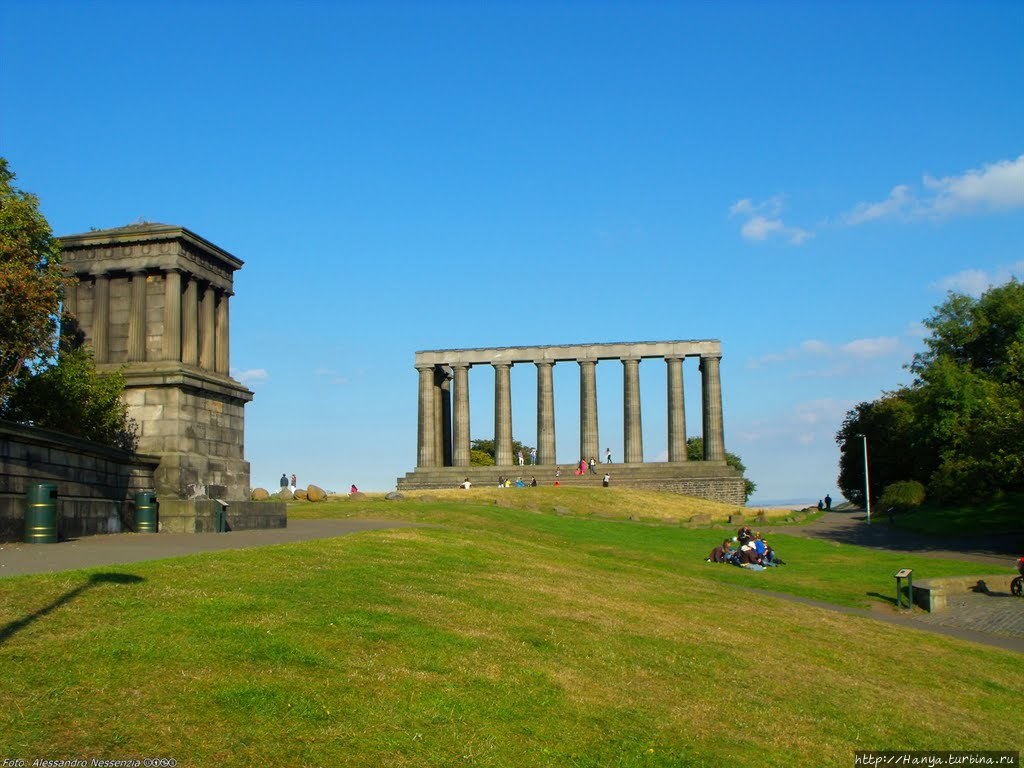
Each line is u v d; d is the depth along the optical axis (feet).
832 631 95.55
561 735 50.01
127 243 153.17
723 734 55.36
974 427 252.01
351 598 70.44
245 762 39.99
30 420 149.48
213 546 105.50
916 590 130.00
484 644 63.62
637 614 86.02
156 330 151.94
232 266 167.32
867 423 418.72
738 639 82.48
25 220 156.66
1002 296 330.75
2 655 46.83
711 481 391.04
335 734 44.19
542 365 425.28
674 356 414.62
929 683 78.95
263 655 52.65
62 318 155.63
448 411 473.26
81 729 40.22
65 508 118.62
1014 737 66.80
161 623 55.21
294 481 334.85
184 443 145.89
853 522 307.78
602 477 398.01
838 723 62.49
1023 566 138.82
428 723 47.83
